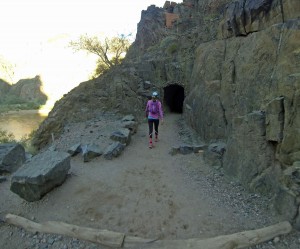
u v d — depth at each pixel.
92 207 6.20
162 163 8.73
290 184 5.25
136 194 6.72
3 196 6.91
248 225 5.33
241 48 8.79
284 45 6.46
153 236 5.25
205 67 11.31
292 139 5.46
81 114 14.70
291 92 5.45
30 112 60.22
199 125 11.42
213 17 15.66
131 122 12.28
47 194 6.68
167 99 18.17
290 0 6.79
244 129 6.75
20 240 5.41
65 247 5.13
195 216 5.75
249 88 7.77
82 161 8.89
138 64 18.38
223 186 6.86
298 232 5.00
